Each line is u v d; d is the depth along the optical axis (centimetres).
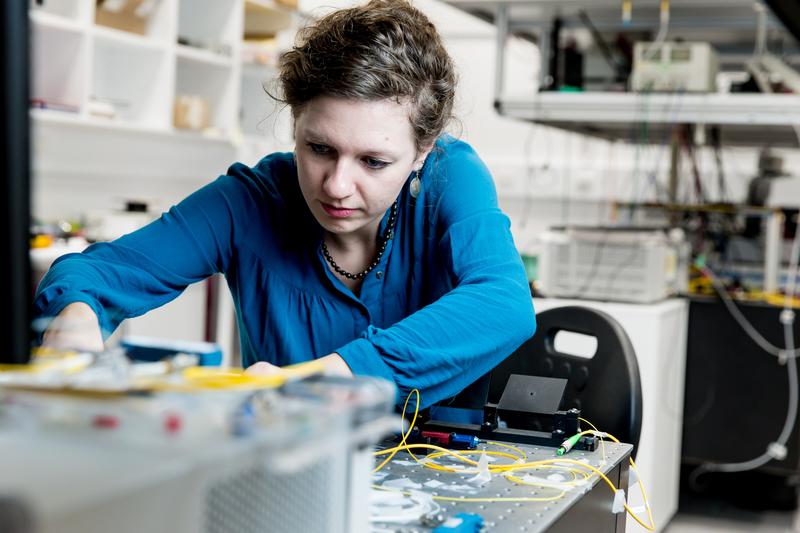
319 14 112
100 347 88
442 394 99
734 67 406
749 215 359
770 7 185
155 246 116
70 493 38
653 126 351
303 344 121
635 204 353
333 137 96
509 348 103
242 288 122
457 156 121
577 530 84
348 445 56
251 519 48
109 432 45
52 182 353
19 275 55
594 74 386
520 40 400
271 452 45
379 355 93
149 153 393
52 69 313
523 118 315
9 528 39
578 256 295
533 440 104
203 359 68
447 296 103
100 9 329
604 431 137
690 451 313
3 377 55
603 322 140
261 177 123
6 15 53
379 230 118
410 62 96
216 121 381
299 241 120
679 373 305
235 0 374
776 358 302
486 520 75
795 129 328
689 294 324
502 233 114
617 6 311
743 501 321
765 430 304
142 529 41
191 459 41
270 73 402
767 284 333
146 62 346
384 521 73
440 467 92
